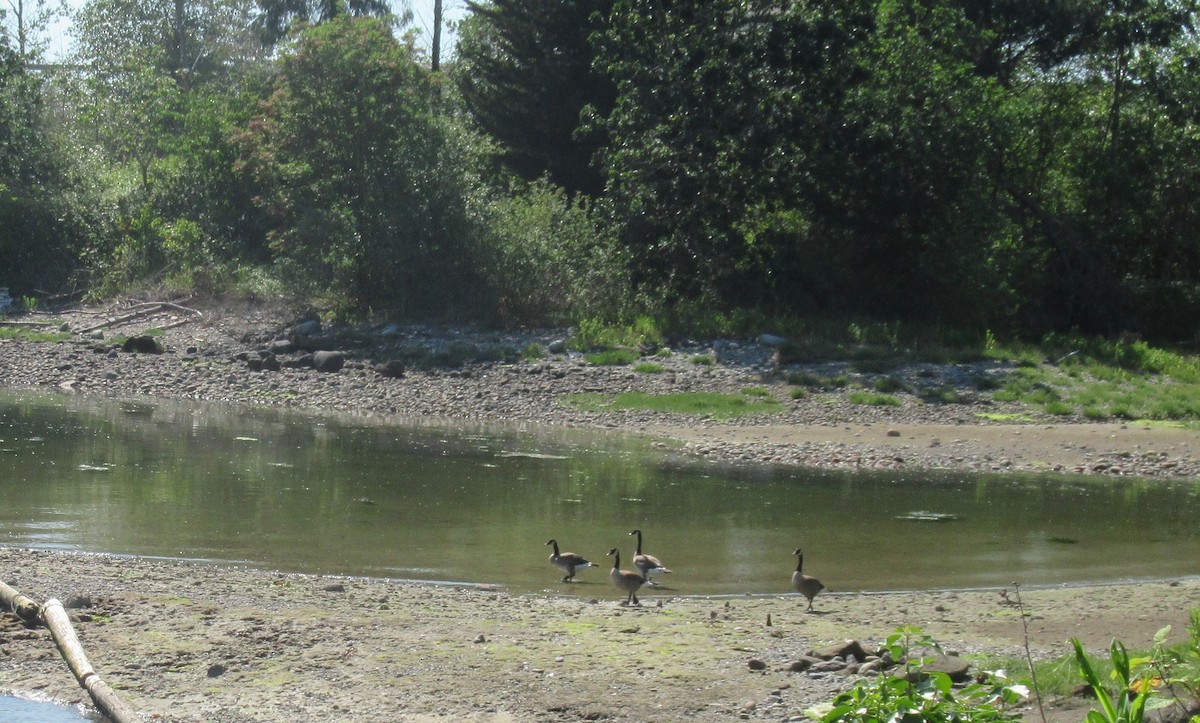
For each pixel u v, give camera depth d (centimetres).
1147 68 3969
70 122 5400
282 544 1296
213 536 1323
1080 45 4034
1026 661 833
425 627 947
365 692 789
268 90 4462
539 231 3456
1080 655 603
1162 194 3931
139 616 944
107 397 2730
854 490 1764
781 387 2722
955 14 3594
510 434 2317
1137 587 1172
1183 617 1018
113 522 1379
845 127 3312
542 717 749
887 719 631
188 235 4025
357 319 3447
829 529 1467
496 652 880
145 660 841
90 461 1822
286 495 1595
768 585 1175
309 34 3544
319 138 3512
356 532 1372
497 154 4012
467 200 3462
